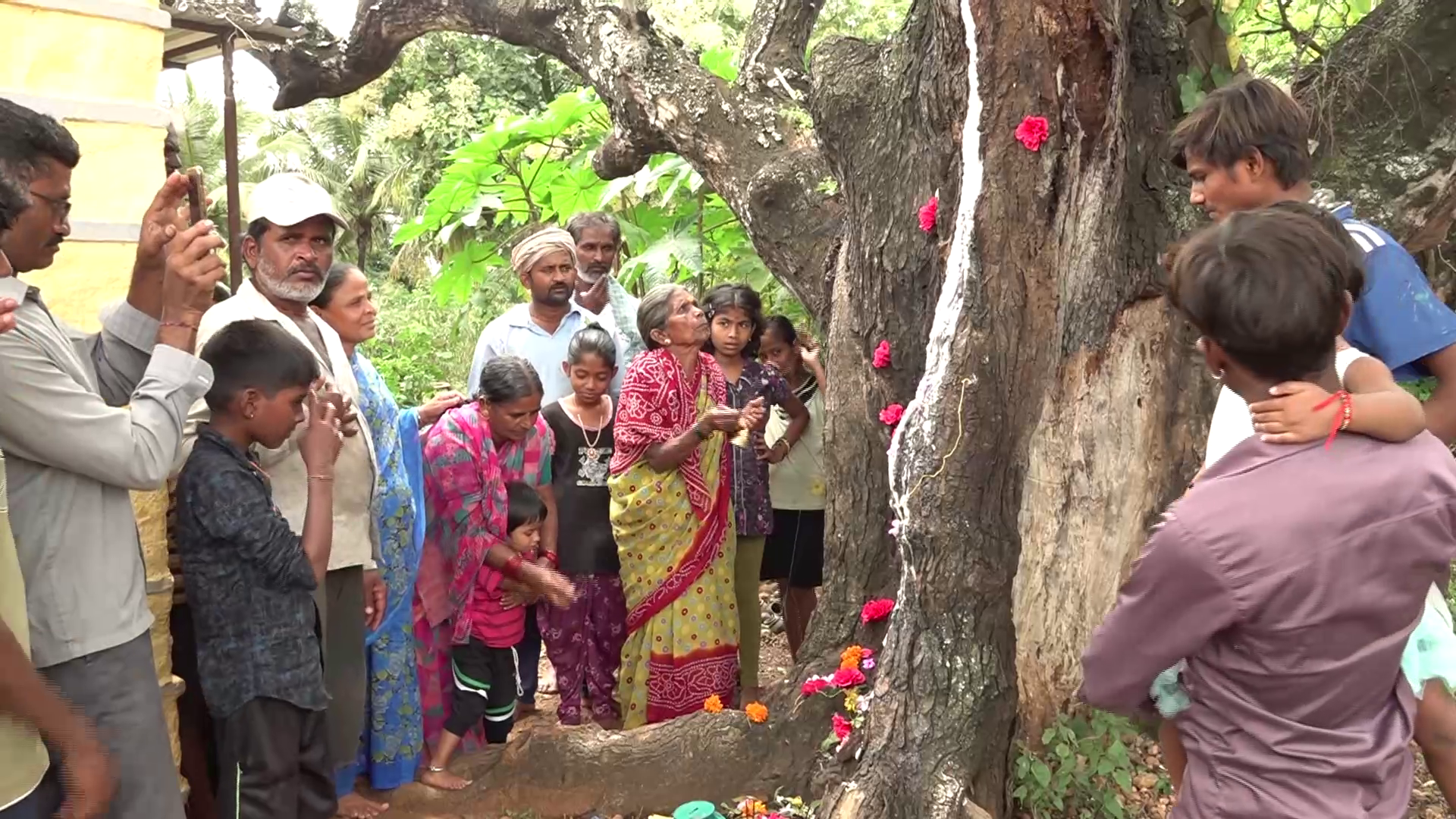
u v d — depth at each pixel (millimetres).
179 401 2271
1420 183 3516
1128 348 3566
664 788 3520
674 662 3879
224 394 2666
